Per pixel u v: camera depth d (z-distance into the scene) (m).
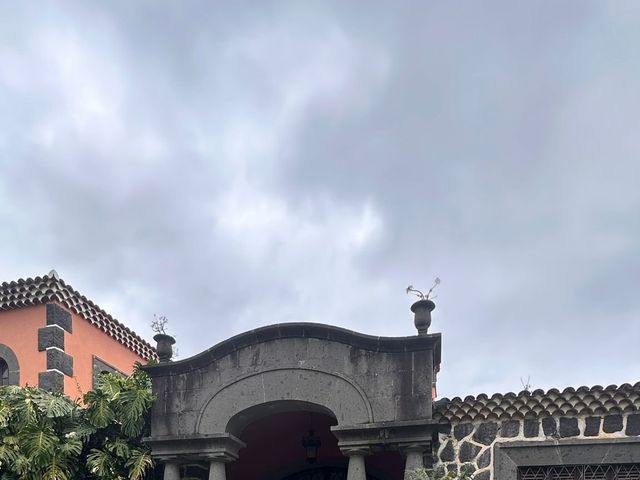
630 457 10.28
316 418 14.45
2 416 11.48
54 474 11.38
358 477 10.83
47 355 14.14
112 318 16.36
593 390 10.49
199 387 11.81
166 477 11.62
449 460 10.96
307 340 11.58
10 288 14.51
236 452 12.00
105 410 12.08
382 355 11.23
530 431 10.80
